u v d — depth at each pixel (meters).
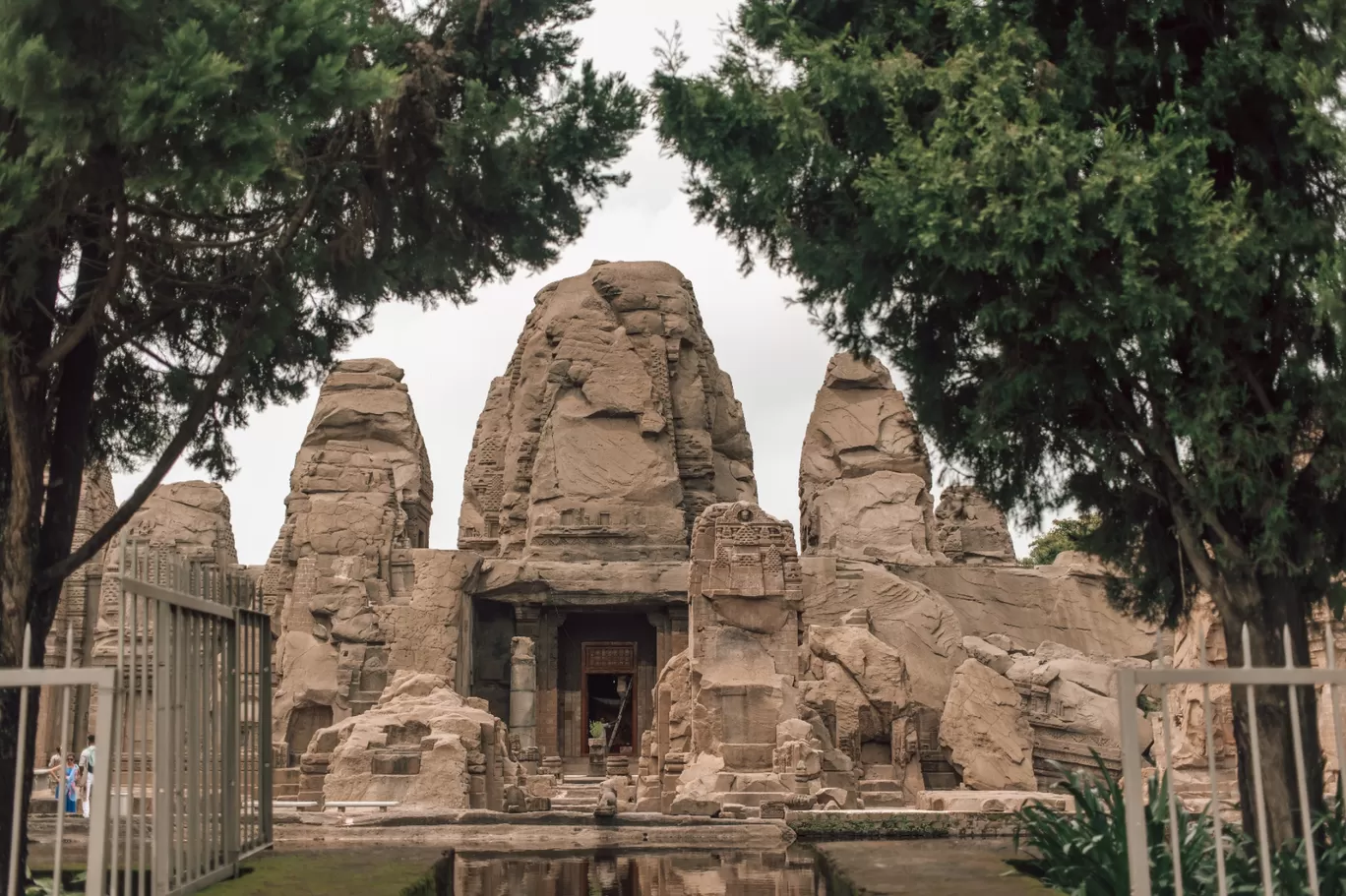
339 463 56.16
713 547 37.66
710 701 35.75
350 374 59.03
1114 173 13.09
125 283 17.48
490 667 54.75
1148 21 14.11
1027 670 44.91
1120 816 12.46
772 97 14.95
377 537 53.53
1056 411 15.04
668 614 53.28
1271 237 13.52
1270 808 13.12
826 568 50.22
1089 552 16.81
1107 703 43.38
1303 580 14.20
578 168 17.61
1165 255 13.46
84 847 19.69
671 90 15.18
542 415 58.41
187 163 13.05
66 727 10.46
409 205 17.58
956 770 42.16
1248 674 9.77
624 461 56.28
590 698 60.31
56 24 12.61
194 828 12.93
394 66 16.58
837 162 14.77
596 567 53.16
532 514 56.09
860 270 15.02
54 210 13.59
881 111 14.70
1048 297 14.02
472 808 31.69
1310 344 13.96
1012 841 16.75
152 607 12.08
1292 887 11.02
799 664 40.38
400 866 15.09
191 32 12.57
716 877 22.67
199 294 17.55
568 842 28.62
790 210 15.91
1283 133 14.02
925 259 14.55
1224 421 13.98
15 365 13.88
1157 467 14.97
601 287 59.72
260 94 13.47
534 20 17.52
